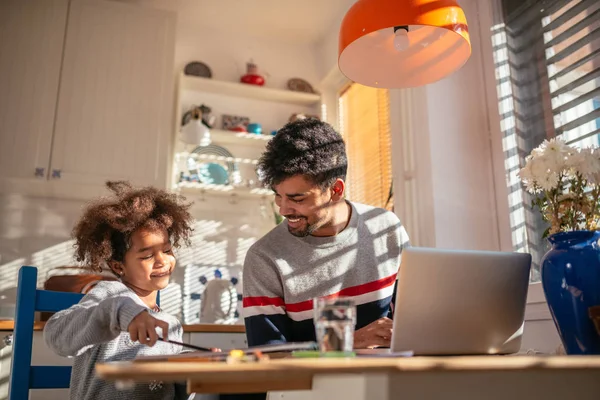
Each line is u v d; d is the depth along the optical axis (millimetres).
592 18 2051
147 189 1732
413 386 794
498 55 2486
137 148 3236
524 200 2305
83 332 1131
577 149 1310
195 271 3479
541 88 2273
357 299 1598
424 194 2479
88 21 3324
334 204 1632
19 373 1479
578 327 1150
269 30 3936
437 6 1446
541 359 768
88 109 3207
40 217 3266
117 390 1399
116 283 1442
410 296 1053
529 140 2322
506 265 1133
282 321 1539
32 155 3057
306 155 1511
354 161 3740
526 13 2385
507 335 1157
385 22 1420
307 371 703
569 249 1192
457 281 1080
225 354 918
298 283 1581
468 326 1103
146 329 1023
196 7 3676
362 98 3662
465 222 2426
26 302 1521
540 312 2000
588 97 2023
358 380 830
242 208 3695
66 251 3254
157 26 3445
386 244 1698
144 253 1520
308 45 4094
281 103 3957
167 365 695
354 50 1637
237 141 3729
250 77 3764
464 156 2494
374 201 3441
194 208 3590
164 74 3387
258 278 1588
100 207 1589
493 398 840
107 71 3291
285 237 1665
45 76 3178
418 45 1653
